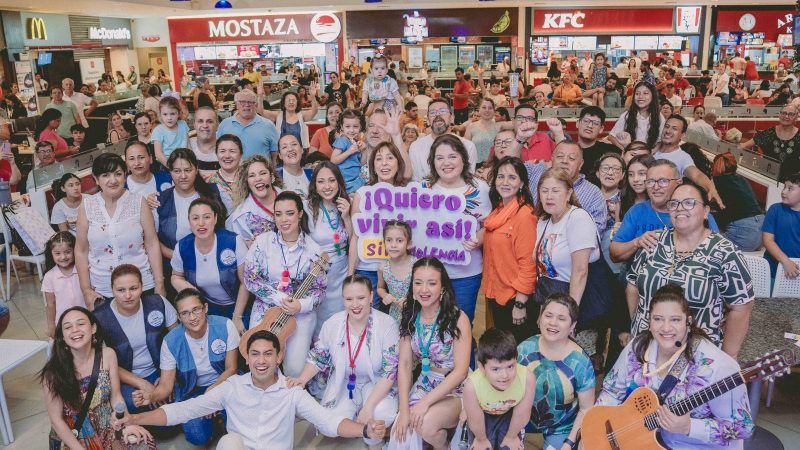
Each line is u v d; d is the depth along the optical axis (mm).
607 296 3596
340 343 3713
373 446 3611
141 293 3977
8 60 14250
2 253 6648
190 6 15914
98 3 13594
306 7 16484
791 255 4215
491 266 3906
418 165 5238
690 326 2789
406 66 17750
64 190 5891
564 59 18062
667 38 18047
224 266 4145
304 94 12031
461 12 17953
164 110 5691
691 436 2725
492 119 6984
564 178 3465
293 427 3600
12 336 5352
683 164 5090
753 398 3498
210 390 3586
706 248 3027
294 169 4879
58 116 8148
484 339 3008
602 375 4164
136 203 4211
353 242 4309
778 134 6301
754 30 17891
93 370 3436
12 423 4074
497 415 3180
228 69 18844
